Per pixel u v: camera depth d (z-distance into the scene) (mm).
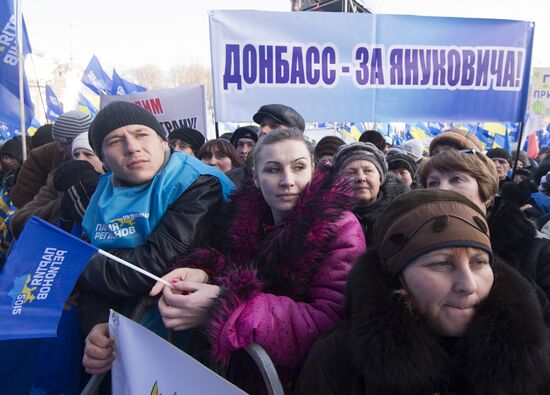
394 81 3756
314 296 1296
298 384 1161
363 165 2232
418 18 3719
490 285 1004
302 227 1299
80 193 1930
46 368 1661
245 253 1471
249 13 3592
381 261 1084
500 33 3801
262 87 3658
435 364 959
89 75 8586
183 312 1279
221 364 1271
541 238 1695
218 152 3629
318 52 3660
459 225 992
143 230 1549
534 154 11039
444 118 3830
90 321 1561
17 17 3791
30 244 1170
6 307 1120
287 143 1406
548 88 11359
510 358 911
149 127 1658
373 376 975
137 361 1230
